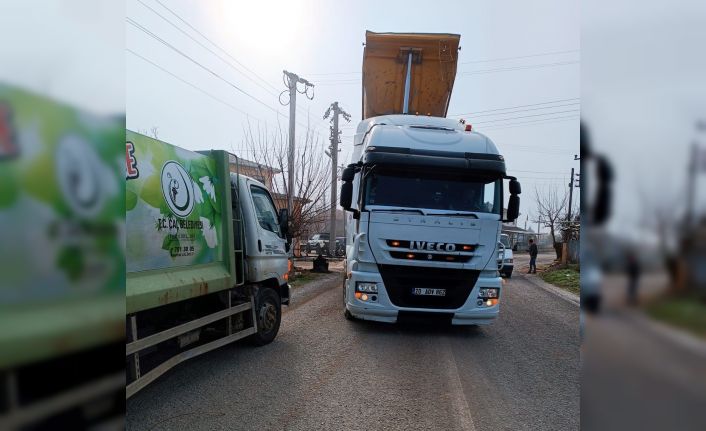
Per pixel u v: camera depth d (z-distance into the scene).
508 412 3.95
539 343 6.49
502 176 6.61
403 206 6.47
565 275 16.30
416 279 6.40
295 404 4.02
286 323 7.39
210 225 4.83
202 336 5.27
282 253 6.52
